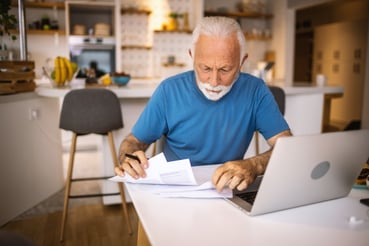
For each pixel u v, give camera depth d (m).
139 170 1.17
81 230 2.61
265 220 0.94
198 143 1.50
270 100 1.52
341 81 7.51
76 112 2.40
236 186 1.11
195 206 1.02
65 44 5.57
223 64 1.25
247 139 1.56
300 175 0.94
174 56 6.09
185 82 1.50
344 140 0.96
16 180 2.81
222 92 1.33
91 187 3.54
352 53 7.15
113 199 3.02
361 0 6.95
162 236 0.84
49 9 5.48
